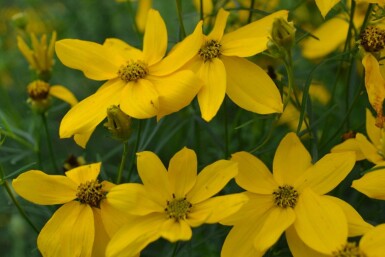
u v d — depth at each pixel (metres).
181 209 0.27
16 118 0.44
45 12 0.50
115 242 0.27
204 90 0.29
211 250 0.36
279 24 0.28
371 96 0.29
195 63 0.30
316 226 0.27
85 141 0.30
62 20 0.50
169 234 0.26
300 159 0.29
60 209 0.29
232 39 0.30
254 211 0.28
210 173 0.28
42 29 0.48
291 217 0.27
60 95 0.36
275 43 0.28
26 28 0.43
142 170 0.28
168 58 0.30
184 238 0.26
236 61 0.30
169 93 0.29
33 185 0.28
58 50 0.30
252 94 0.29
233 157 0.29
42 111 0.36
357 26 0.38
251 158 0.29
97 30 0.49
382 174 0.28
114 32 0.50
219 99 0.28
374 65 0.30
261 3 0.39
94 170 0.30
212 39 0.30
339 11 0.35
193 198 0.28
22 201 0.37
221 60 0.30
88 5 0.50
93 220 0.28
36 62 0.37
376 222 0.32
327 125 0.35
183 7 0.52
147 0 0.40
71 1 0.50
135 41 0.47
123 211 0.27
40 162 0.37
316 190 0.28
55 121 0.47
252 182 0.29
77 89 0.49
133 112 0.28
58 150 0.46
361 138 0.30
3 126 0.39
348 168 0.28
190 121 0.37
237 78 0.29
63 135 0.29
